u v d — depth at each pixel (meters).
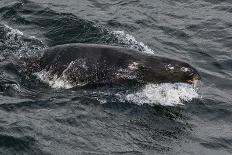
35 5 71.62
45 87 49.69
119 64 49.44
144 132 43.16
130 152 40.12
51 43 61.34
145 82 49.03
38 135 40.84
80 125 43.06
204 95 50.72
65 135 41.31
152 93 48.38
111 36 64.00
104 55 50.00
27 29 64.94
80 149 39.69
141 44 62.88
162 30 67.88
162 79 48.66
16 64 52.81
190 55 61.66
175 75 48.28
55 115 44.19
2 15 68.75
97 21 68.12
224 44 64.94
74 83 49.75
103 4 74.94
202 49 63.31
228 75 56.97
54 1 74.00
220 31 68.31
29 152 38.88
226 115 47.81
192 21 70.94
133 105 46.78
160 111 46.47
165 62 48.72
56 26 65.81
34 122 42.69
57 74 50.44
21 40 61.31
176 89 49.16
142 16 71.50
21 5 71.31
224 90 53.16
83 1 75.38
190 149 41.72
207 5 76.56
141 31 67.00
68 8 71.75
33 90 48.88
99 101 47.00
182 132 43.91
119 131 42.81
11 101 46.06
